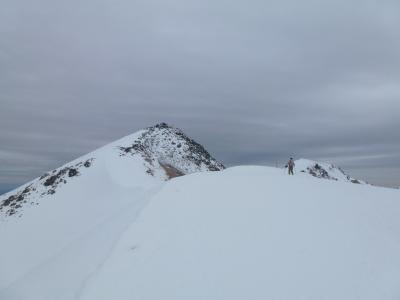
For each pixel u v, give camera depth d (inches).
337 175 4005.9
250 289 434.9
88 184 1860.2
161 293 432.5
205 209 699.4
